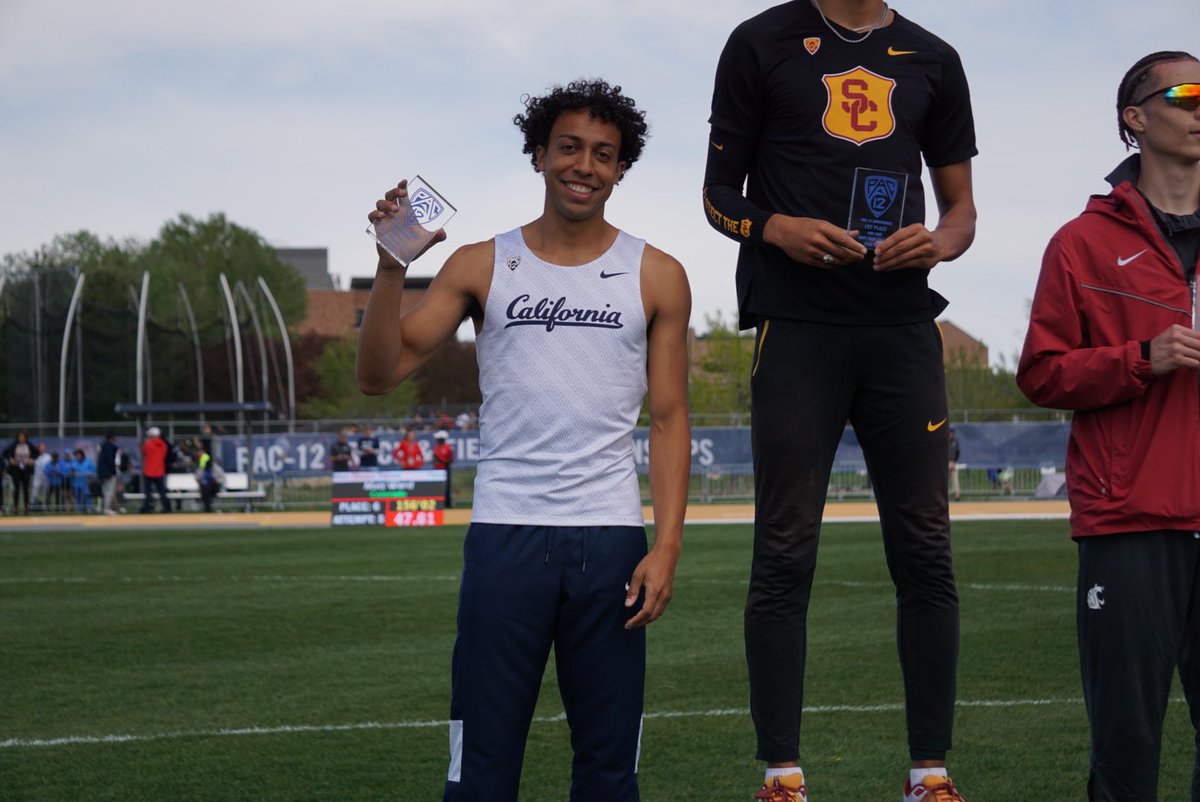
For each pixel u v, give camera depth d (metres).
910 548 3.84
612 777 3.30
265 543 17.39
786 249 3.65
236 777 4.80
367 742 5.33
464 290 3.47
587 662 3.31
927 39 3.91
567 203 3.38
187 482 27.92
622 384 3.38
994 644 7.51
